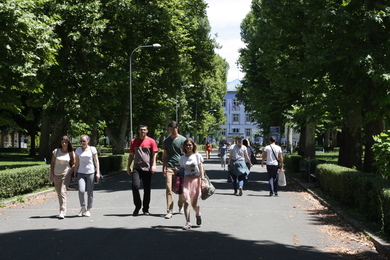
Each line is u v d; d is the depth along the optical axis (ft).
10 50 63.77
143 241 25.55
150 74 112.88
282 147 141.28
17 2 61.82
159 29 100.22
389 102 48.62
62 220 33.63
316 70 57.26
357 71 52.54
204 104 242.37
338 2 56.08
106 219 33.88
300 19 70.74
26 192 52.95
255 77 127.85
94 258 21.58
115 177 84.38
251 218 34.45
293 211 38.78
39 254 22.49
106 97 86.79
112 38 87.56
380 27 53.52
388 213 25.73
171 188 34.73
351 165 62.80
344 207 38.04
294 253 22.94
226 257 21.81
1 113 106.63
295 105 87.71
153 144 36.22
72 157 35.68
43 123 140.97
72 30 80.12
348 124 63.26
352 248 24.32
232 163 51.57
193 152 30.17
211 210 38.65
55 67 81.15
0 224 32.07
